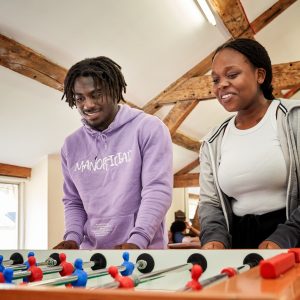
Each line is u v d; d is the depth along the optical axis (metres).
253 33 4.57
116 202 1.42
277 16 4.87
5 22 3.22
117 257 1.07
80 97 1.44
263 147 1.23
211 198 1.34
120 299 0.44
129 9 3.62
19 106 4.04
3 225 5.11
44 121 4.45
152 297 0.42
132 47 4.11
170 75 5.02
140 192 1.43
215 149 1.36
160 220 1.33
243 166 1.25
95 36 3.72
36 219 5.21
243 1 4.48
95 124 1.48
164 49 4.44
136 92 4.96
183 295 0.41
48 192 5.15
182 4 3.93
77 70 1.43
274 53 5.42
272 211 1.22
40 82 3.80
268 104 1.31
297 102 1.23
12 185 5.21
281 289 0.46
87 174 1.51
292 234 1.04
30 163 5.19
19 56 3.40
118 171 1.45
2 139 4.43
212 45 4.87
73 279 0.75
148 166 1.38
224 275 0.67
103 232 1.44
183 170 8.17
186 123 6.36
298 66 4.77
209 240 1.18
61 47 3.65
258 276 0.55
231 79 1.24
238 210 1.29
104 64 1.46
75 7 3.32
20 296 0.48
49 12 3.26
